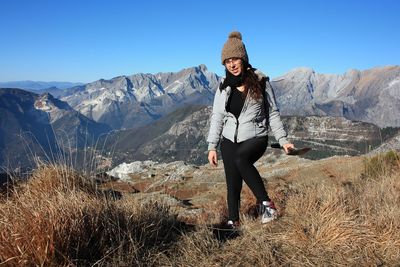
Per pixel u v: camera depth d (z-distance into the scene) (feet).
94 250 12.01
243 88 14.93
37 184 19.19
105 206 14.06
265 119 15.38
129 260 11.94
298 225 14.16
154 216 14.96
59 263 10.82
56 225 11.51
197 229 15.20
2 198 17.48
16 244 10.69
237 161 15.20
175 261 12.47
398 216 14.70
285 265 11.97
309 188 19.53
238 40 14.61
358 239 13.09
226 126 15.44
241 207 20.40
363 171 35.17
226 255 12.73
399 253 12.35
